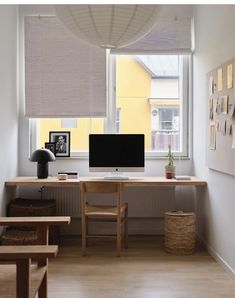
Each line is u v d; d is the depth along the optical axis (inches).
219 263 156.9
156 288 131.1
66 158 203.0
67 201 199.5
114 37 92.7
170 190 201.3
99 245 185.2
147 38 200.2
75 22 90.9
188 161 205.5
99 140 189.2
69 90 201.9
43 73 201.3
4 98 175.0
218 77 153.9
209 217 172.9
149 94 209.8
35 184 177.3
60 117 202.2
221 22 152.5
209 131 167.5
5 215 177.6
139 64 208.7
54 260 161.8
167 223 173.2
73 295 125.3
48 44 201.0
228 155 141.4
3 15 172.6
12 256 79.9
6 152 179.2
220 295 125.0
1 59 169.3
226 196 148.3
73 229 204.8
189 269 150.7
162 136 209.3
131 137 188.5
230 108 138.9
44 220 107.6
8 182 176.9
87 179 186.9
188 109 206.5
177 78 209.6
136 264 156.7
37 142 206.8
